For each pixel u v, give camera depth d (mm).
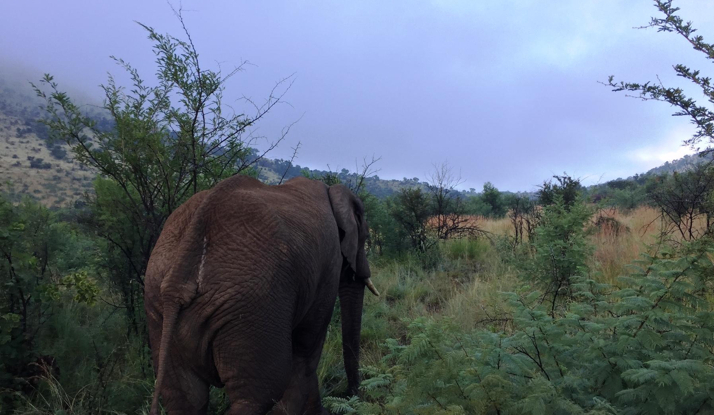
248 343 2729
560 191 11977
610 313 3758
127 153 4805
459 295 7305
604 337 3340
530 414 2588
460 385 2816
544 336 3041
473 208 23453
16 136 109062
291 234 3115
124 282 5574
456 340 3131
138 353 4797
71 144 4910
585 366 3131
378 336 6086
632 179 25172
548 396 2582
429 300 8008
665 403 2570
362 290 4992
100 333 5176
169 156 5023
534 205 13508
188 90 4934
